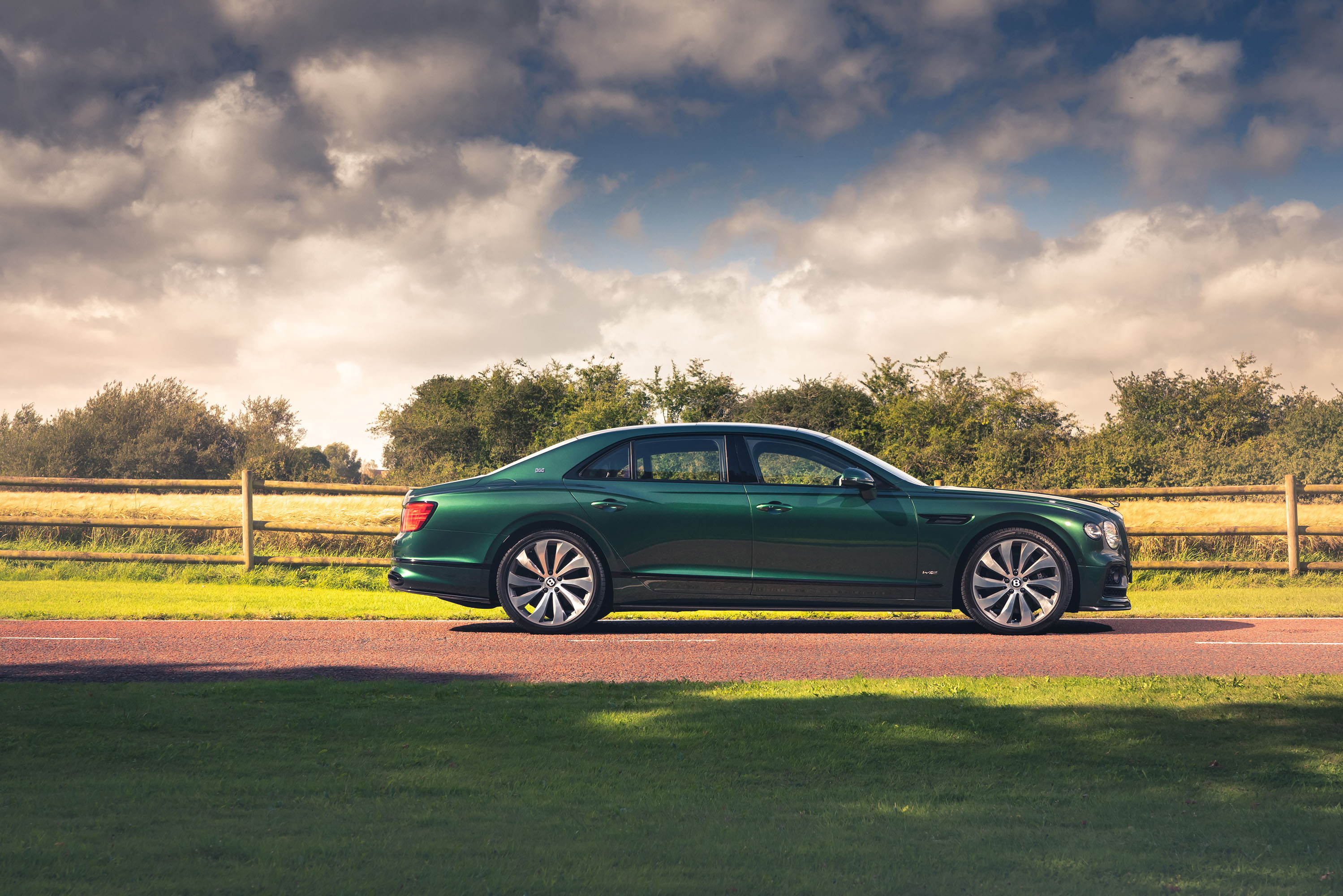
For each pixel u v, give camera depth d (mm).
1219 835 3006
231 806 3301
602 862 2746
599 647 7094
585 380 43375
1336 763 3910
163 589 10328
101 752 4027
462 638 7504
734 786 3621
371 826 3080
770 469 7988
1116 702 4988
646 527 7801
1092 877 2625
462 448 44031
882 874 2654
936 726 4512
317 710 4867
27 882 2518
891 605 7805
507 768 3844
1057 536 7785
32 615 8422
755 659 6586
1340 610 9203
